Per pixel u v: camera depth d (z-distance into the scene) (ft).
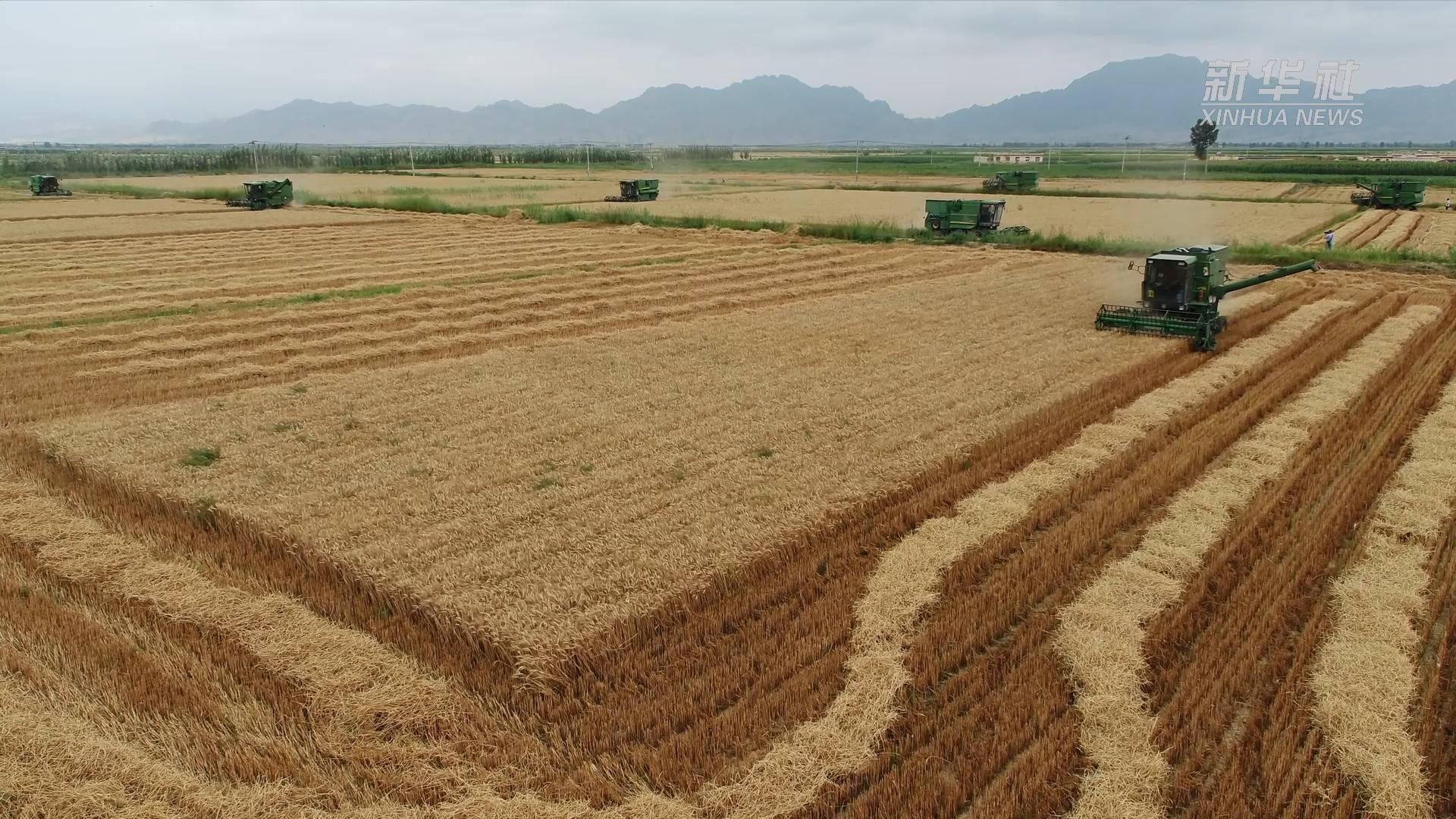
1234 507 41.47
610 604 31.99
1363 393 59.93
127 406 58.23
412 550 35.88
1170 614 32.24
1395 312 88.84
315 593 33.78
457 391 59.47
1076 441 51.47
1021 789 23.91
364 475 44.37
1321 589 34.47
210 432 51.06
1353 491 43.19
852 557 37.14
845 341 74.95
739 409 55.88
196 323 82.89
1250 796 23.97
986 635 31.04
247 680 28.32
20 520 39.17
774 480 43.78
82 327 80.38
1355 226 185.47
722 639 30.94
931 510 41.50
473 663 29.84
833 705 27.02
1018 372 65.21
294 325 83.61
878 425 52.80
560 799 23.71
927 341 75.00
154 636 30.50
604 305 91.50
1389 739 25.75
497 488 42.63
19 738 24.58
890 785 24.04
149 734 25.64
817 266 120.16
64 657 29.04
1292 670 28.84
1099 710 26.86
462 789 23.99
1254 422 55.31
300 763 24.68
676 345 73.26
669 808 23.07
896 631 31.07
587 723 26.66
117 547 36.91
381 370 65.46
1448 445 49.19
